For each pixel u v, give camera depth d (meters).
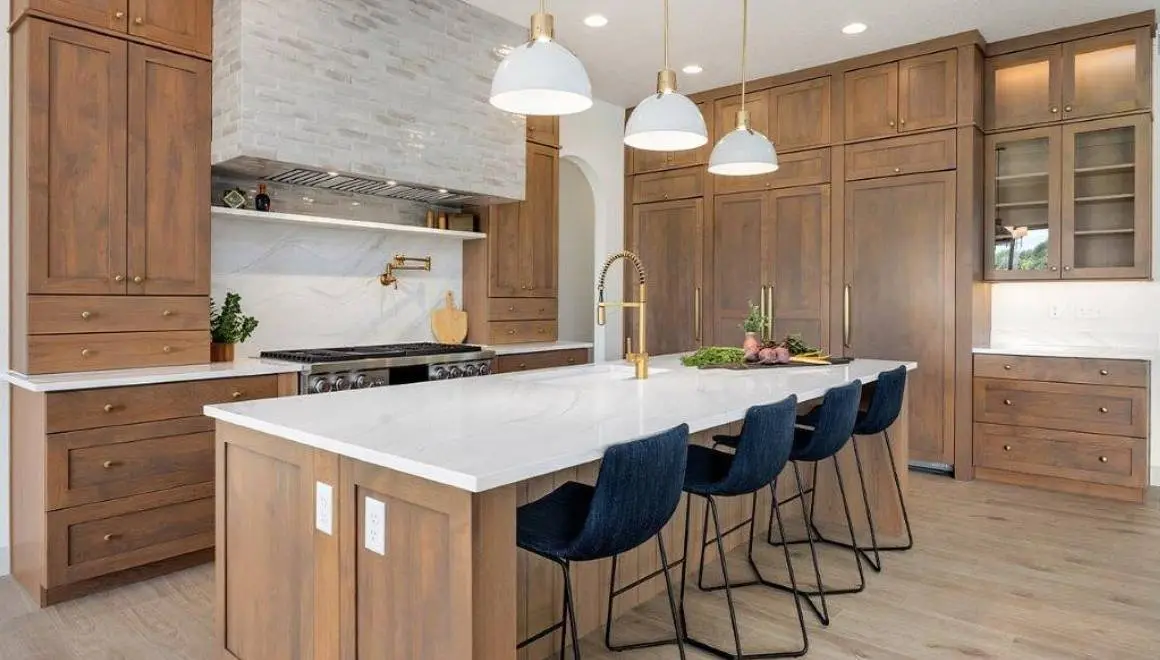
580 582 2.50
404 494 1.58
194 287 3.29
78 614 2.68
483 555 1.47
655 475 1.72
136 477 2.91
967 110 4.54
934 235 4.68
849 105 4.98
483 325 4.89
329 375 3.50
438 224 4.69
